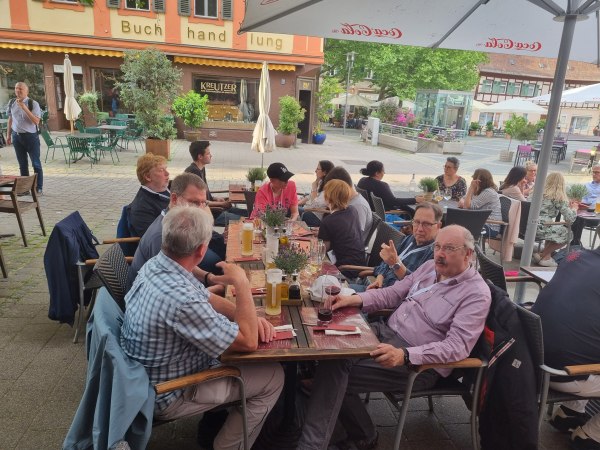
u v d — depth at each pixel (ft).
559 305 8.41
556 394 8.37
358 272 13.04
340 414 8.80
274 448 8.50
